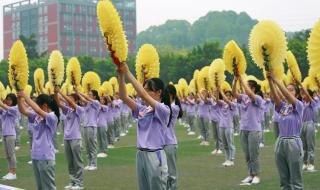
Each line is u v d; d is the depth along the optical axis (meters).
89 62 52.31
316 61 6.84
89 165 14.08
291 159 8.63
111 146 19.78
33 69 46.28
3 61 47.59
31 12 110.00
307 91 13.07
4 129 12.74
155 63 8.82
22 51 8.18
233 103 14.34
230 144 14.26
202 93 19.20
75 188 11.19
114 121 21.84
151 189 6.56
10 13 117.00
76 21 104.75
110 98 19.53
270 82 8.41
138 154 6.66
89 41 106.44
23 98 8.48
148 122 6.58
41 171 8.55
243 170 13.40
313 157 12.97
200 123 19.97
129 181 12.11
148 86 6.82
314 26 6.85
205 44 48.75
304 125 12.83
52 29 103.88
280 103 8.80
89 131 13.94
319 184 11.06
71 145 11.16
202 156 16.44
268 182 11.50
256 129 11.31
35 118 8.57
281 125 8.74
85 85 14.54
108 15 5.86
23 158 17.05
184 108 28.80
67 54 103.25
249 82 11.77
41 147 8.52
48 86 16.31
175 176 9.55
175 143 9.51
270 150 17.53
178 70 49.00
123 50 5.97
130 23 110.06
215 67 13.73
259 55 8.10
